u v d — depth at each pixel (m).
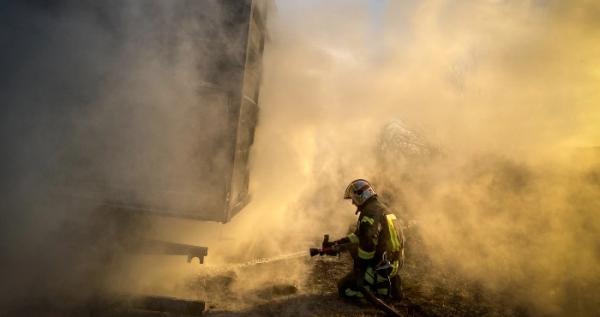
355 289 3.20
